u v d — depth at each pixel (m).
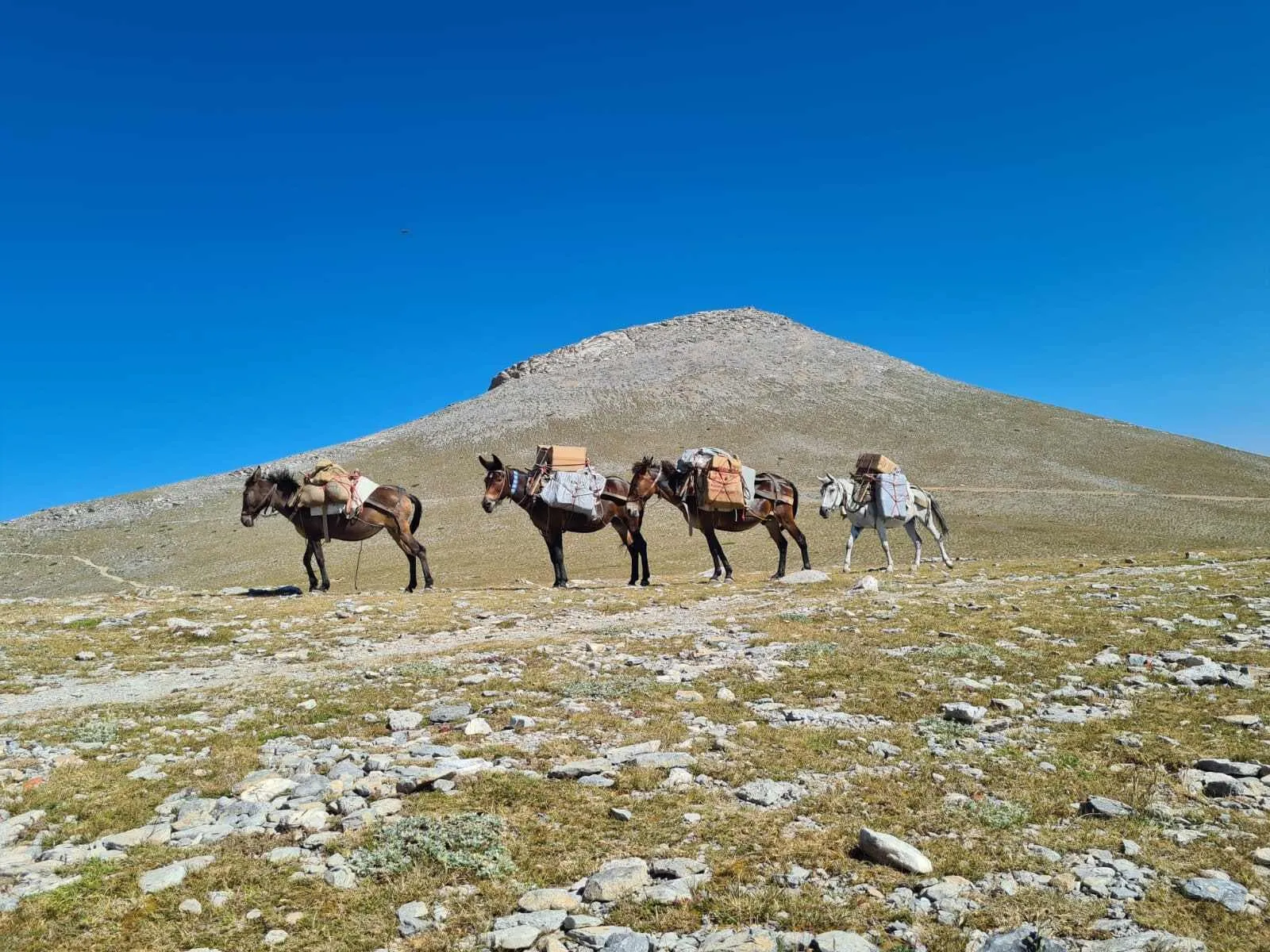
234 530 119.56
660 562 72.88
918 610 18.08
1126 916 5.89
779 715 10.63
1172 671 12.61
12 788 8.38
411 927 5.73
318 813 7.37
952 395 182.38
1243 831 7.32
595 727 10.16
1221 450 150.88
